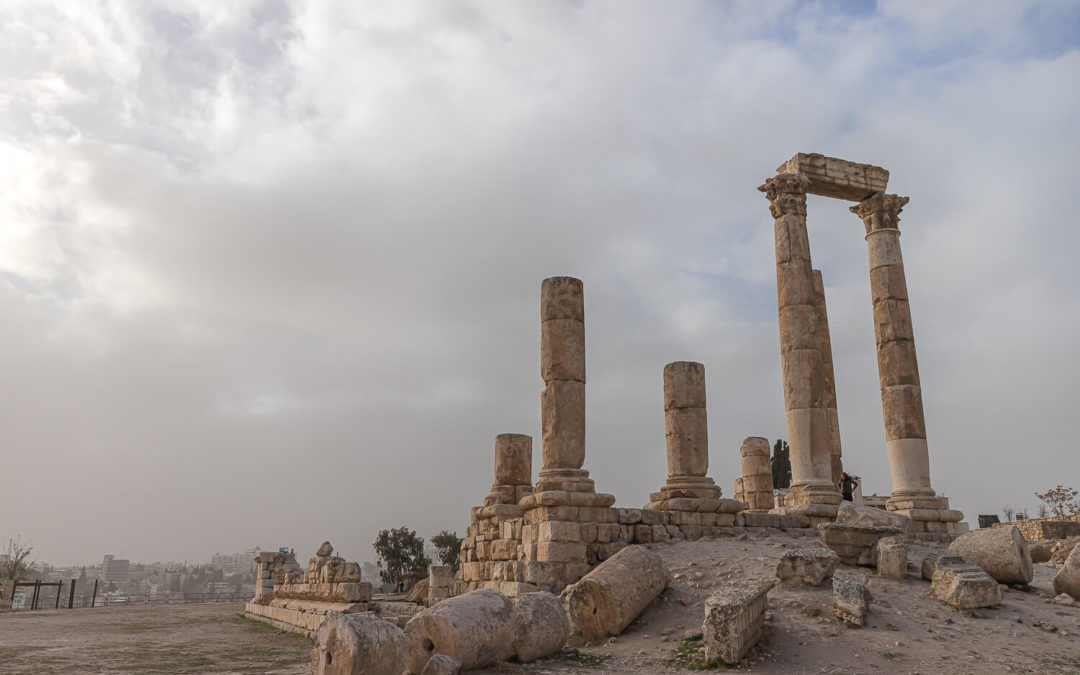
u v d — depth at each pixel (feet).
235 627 82.58
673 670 35.76
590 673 35.27
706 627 36.47
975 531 52.85
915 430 76.74
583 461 58.39
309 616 71.56
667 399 67.46
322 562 74.23
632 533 57.93
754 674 34.45
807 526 67.21
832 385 87.56
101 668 45.03
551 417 58.44
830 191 83.92
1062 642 38.60
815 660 35.86
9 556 178.60
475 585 66.23
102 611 120.88
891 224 82.94
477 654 34.81
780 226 78.18
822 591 44.80
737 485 101.04
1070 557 48.08
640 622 43.86
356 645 30.14
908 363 78.69
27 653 54.13
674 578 49.24
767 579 46.85
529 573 51.72
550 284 60.85
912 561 52.95
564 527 53.62
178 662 48.34
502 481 72.28
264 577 109.19
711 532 61.52
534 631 37.60
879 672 34.24
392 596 105.40
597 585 42.91
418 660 34.81
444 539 215.72
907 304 80.94
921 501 74.64
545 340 60.18
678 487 64.13
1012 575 49.57
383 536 217.56
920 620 41.06
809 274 76.74
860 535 52.39
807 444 72.18
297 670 42.39
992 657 35.94
